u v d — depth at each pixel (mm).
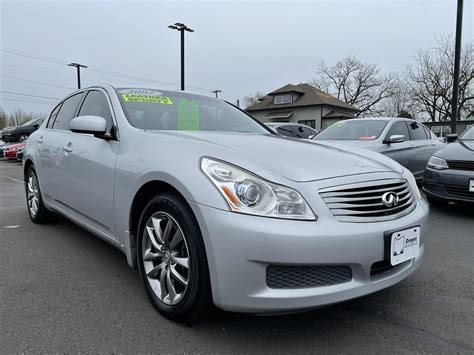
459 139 6195
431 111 37562
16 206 5551
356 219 2014
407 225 2201
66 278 2877
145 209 2369
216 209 1908
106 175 2711
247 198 1896
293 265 1852
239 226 1847
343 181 2092
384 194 2178
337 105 39812
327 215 1950
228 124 3387
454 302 2611
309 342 2094
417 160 7043
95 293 2625
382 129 6645
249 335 2143
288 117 40344
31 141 4367
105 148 2816
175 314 2186
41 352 1934
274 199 1903
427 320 2361
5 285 2732
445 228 4586
